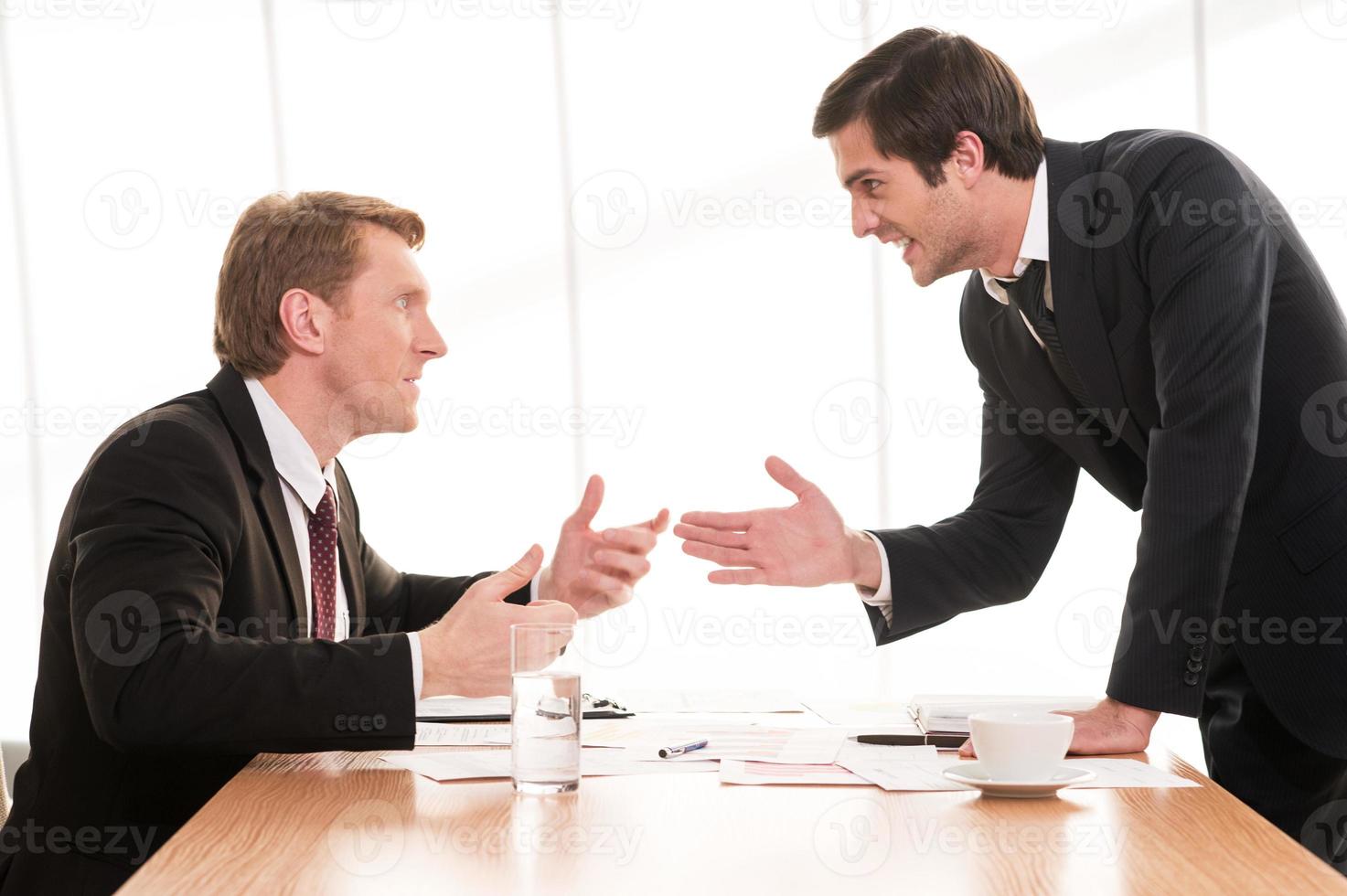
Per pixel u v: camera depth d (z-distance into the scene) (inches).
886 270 152.2
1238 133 150.2
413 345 66.8
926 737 53.8
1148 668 53.1
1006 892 32.4
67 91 155.9
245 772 48.6
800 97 153.9
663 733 57.6
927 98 62.0
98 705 48.5
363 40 155.4
